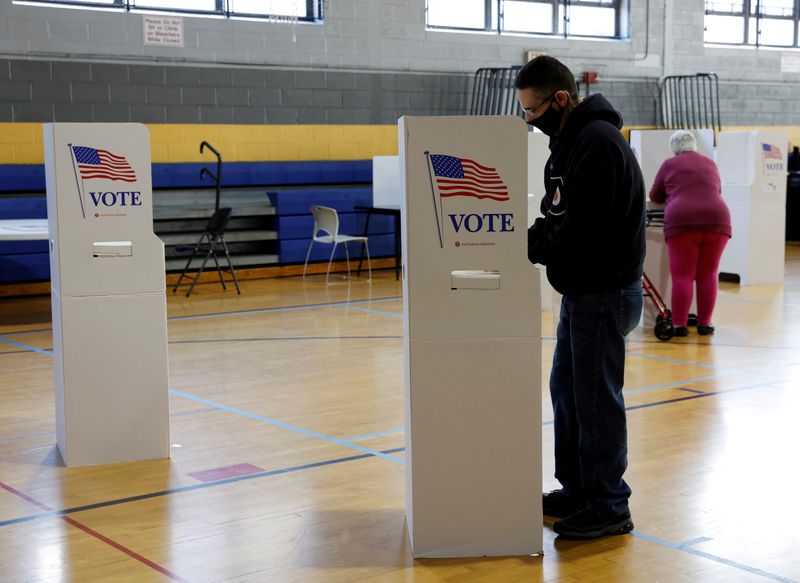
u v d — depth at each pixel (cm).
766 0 1501
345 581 291
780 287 966
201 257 1017
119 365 411
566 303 328
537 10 1295
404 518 345
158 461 418
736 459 412
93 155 397
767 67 1507
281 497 369
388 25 1167
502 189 298
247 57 1076
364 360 632
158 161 1032
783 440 440
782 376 575
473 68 1234
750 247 977
